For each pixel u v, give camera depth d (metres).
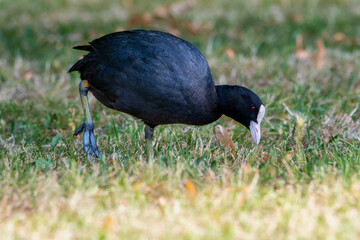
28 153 8.49
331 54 14.56
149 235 5.66
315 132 9.72
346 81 12.59
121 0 22.62
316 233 5.62
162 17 19.36
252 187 6.58
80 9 21.31
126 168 7.58
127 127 10.12
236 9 20.67
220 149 8.78
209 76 7.93
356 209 6.15
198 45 15.90
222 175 7.14
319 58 13.84
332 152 8.75
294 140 9.49
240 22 18.89
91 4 22.12
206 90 7.82
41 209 6.23
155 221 5.92
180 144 9.02
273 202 6.35
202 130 9.86
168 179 6.91
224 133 8.62
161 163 7.47
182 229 5.70
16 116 10.88
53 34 17.78
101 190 6.70
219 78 12.73
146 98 7.68
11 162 7.81
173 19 18.44
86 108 8.66
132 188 6.72
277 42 16.34
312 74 12.73
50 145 9.10
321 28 17.64
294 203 6.23
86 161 8.20
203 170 7.47
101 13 20.53
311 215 5.97
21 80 12.63
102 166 7.68
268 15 19.58
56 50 15.52
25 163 7.95
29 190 6.70
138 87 7.64
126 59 7.73
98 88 8.15
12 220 5.94
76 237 5.66
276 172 7.39
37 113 11.14
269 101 11.05
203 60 7.97
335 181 6.84
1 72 12.97
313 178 7.04
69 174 7.20
